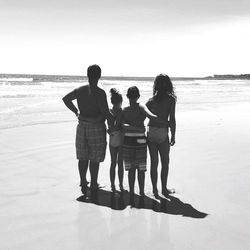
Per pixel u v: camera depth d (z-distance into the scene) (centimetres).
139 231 407
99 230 409
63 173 638
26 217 441
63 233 400
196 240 386
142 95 2464
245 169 660
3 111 1445
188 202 500
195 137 958
